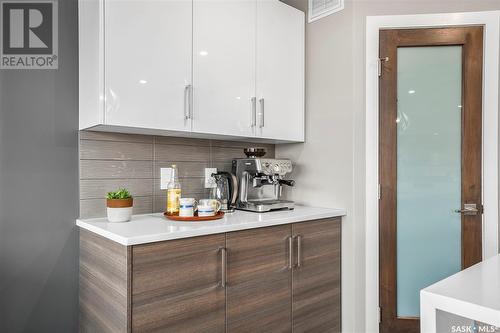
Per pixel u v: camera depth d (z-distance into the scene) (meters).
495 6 2.07
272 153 2.58
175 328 1.40
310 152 2.36
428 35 2.12
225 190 2.09
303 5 2.42
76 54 1.78
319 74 2.31
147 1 1.61
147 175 1.96
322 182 2.29
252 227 1.66
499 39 2.07
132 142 1.91
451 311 0.88
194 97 1.77
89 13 1.61
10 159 1.59
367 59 2.14
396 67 2.14
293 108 2.28
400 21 2.12
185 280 1.43
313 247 1.98
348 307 2.12
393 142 2.13
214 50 1.85
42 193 1.67
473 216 2.07
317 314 2.00
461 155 2.10
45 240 1.68
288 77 2.25
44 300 1.67
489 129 2.06
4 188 1.58
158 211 2.00
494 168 2.05
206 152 2.21
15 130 1.61
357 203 2.12
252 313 1.67
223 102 1.89
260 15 2.08
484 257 2.05
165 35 1.66
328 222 2.08
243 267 1.64
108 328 1.42
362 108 2.14
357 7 2.15
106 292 1.44
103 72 1.48
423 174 2.13
